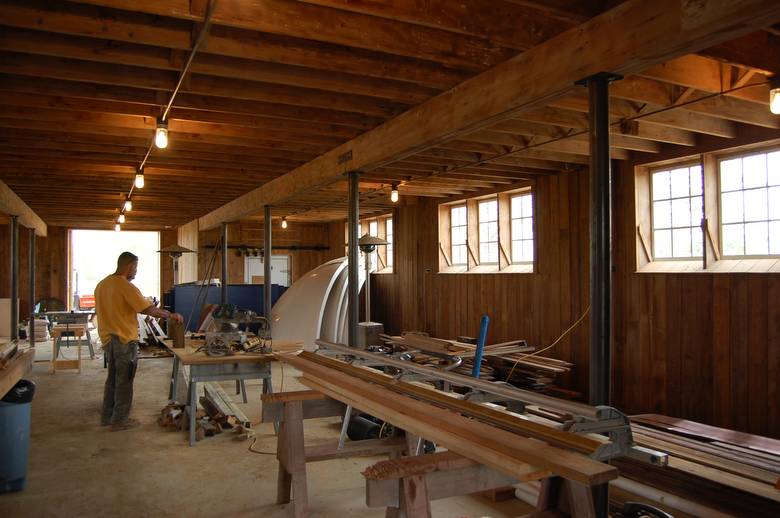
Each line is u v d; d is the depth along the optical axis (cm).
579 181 683
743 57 339
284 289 1202
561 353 705
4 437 382
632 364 615
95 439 508
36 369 871
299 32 303
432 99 423
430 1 293
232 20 287
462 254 927
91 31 302
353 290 540
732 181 543
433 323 968
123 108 461
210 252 1323
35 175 728
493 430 235
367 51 367
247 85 420
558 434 220
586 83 295
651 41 254
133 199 973
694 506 337
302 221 1370
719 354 532
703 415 545
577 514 235
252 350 540
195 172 712
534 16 321
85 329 983
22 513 354
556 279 715
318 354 463
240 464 446
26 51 327
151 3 275
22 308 1416
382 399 294
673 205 593
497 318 817
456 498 385
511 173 731
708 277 543
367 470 212
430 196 963
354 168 541
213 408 570
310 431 534
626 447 218
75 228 1517
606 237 283
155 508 364
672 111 479
